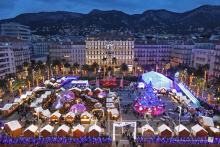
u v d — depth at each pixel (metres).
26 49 125.31
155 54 142.75
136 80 107.69
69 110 62.41
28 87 92.69
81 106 59.00
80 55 140.38
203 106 65.25
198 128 45.34
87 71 134.75
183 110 60.84
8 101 69.00
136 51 141.12
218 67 91.94
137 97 76.75
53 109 61.69
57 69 132.62
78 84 97.56
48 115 54.97
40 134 43.47
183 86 89.62
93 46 137.38
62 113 60.06
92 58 138.50
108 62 137.62
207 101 68.50
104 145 42.06
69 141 42.69
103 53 137.50
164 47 143.00
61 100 68.69
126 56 137.75
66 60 138.75
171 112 60.53
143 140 42.59
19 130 46.28
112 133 47.53
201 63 111.12
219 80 73.81
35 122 53.31
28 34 168.38
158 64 142.25
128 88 90.00
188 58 128.38
